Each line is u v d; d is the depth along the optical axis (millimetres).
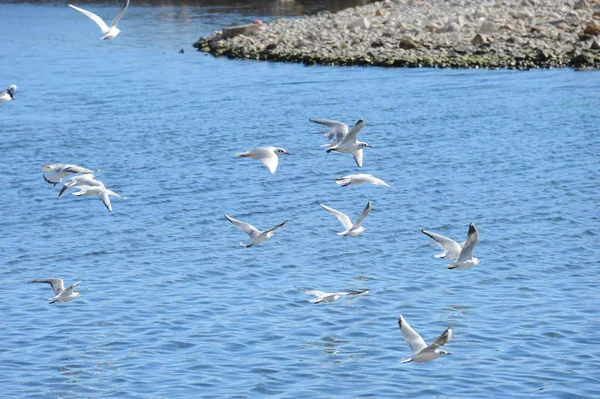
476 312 24391
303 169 39688
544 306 24719
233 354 22125
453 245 17922
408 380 20656
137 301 25547
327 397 19891
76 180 21781
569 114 47219
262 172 39438
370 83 57438
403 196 35281
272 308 24891
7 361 21969
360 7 88312
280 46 69375
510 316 24062
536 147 41500
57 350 22578
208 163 41031
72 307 25203
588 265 27719
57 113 51656
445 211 33312
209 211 34188
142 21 90312
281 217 33312
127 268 28312
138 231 31984
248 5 100875
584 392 19984
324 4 100312
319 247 29922
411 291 25969
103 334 23422
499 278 26859
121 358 22031
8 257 29547
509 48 63281
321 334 23188
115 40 78750
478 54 62938
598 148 41031
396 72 60781
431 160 40094
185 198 35875
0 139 45938
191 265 28438
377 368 21297
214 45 71875
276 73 62281
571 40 64125
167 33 82000
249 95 55312
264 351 22266
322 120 21828
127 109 52406
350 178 20672
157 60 68625
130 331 23562
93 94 56625
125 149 43688
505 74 58562
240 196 36000
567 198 34344
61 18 95312
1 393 20422
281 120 48656
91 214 34094
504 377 20734
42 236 31703
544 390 20109
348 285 26516
